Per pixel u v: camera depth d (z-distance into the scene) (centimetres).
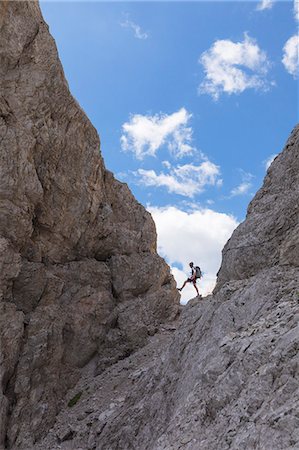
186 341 1834
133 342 2905
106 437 1869
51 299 2677
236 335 1323
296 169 1903
